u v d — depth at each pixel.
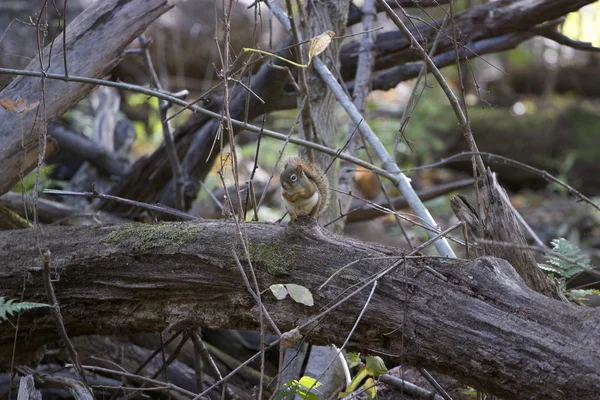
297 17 11.77
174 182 11.97
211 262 6.92
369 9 11.95
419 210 9.03
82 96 9.66
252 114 12.45
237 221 6.51
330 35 7.34
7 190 9.30
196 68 23.55
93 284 7.53
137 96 21.41
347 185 11.26
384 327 6.29
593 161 24.00
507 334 5.78
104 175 15.53
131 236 7.42
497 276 6.12
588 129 24.77
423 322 6.09
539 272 6.98
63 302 7.66
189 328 7.54
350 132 11.53
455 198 7.77
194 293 7.09
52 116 9.40
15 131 9.19
